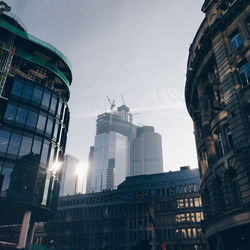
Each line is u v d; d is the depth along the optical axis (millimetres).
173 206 70188
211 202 23594
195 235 63344
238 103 20875
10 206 34469
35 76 47188
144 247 14906
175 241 63906
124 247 69562
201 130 30938
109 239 73000
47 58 49625
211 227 22609
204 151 28578
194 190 71625
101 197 82188
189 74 31625
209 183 24250
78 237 77250
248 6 22672
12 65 43844
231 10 23797
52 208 38844
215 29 25516
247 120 20047
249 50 21406
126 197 78312
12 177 34344
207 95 28078
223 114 23016
